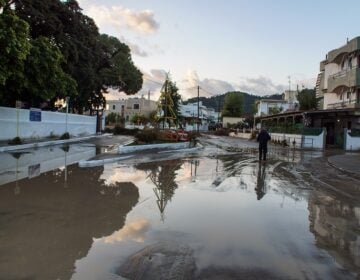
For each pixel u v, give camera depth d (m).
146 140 28.17
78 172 13.78
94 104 48.97
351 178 14.55
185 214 8.03
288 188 11.76
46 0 30.31
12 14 18.80
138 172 14.48
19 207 8.23
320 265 5.27
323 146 35.84
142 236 6.41
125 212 8.08
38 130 29.89
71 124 38.03
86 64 37.09
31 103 34.00
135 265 5.11
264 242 6.23
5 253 5.50
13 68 19.66
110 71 46.78
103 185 11.29
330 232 6.95
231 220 7.61
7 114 25.05
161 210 8.36
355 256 5.67
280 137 42.06
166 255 5.50
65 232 6.55
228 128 81.25
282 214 8.27
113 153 21.44
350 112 33.66
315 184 12.76
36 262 5.18
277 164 18.89
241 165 17.95
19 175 12.57
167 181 12.50
